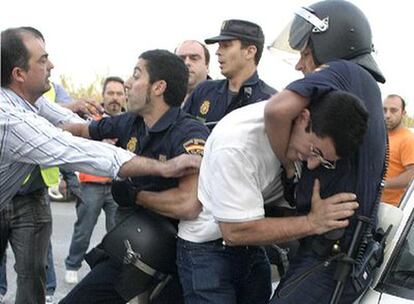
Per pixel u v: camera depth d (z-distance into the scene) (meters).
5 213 3.97
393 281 2.52
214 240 2.80
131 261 2.89
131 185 3.02
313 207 2.42
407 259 2.58
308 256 2.48
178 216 2.85
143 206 2.96
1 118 2.94
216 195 2.49
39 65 3.34
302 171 2.45
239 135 2.48
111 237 2.95
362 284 2.40
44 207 4.11
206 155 2.62
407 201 2.82
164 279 2.97
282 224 2.45
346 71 2.45
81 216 6.07
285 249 3.03
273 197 2.62
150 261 2.88
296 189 2.48
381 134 2.47
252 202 2.47
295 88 2.32
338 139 2.27
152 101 3.04
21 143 2.97
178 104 3.08
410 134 5.29
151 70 3.03
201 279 2.78
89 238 6.13
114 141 3.38
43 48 3.37
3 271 5.48
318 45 2.58
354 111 2.26
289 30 2.73
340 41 2.56
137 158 2.95
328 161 2.34
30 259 4.04
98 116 4.02
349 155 2.34
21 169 3.15
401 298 2.45
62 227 8.79
